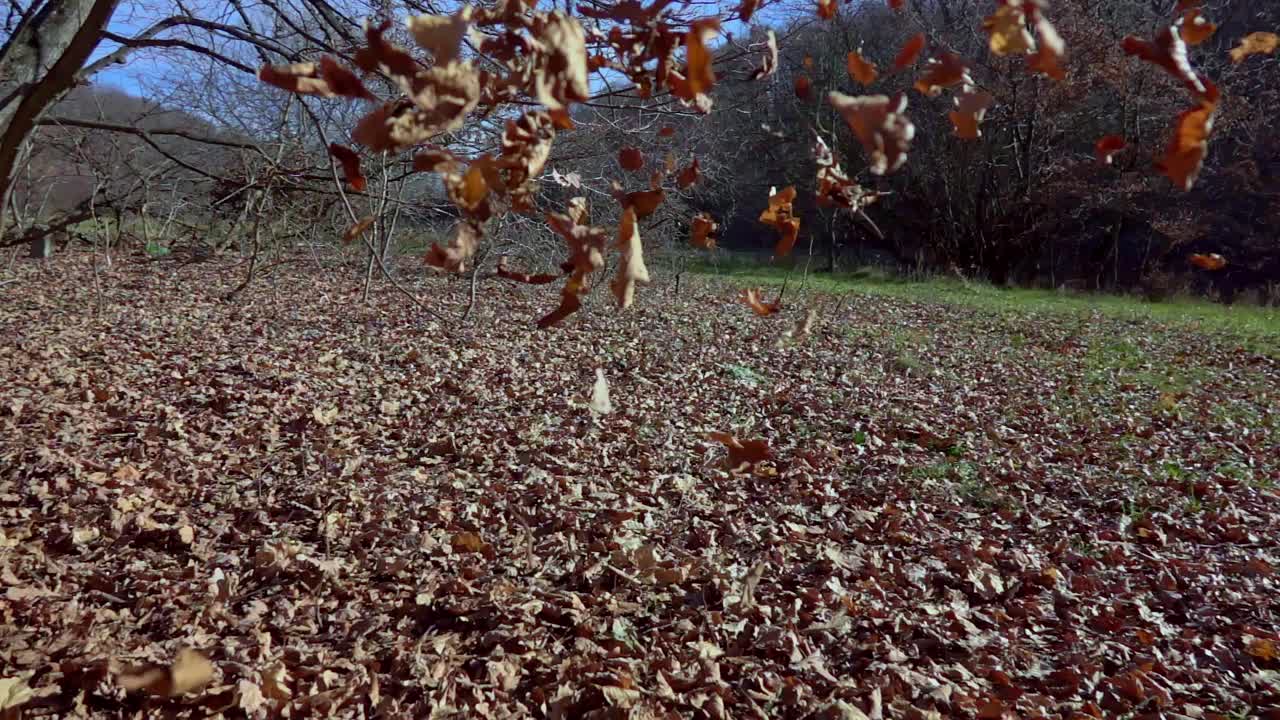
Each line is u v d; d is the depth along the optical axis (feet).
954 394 29.58
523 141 3.64
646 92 4.32
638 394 27.48
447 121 3.19
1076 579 15.05
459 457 20.70
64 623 12.28
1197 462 21.72
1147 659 12.41
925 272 79.05
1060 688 11.83
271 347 31.76
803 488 19.40
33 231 11.28
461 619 13.14
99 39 8.58
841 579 14.85
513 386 27.30
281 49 9.36
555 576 14.64
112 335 32.48
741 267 79.15
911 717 10.94
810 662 12.15
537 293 46.88
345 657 12.07
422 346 32.96
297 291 44.78
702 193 50.60
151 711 10.65
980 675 12.15
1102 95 64.49
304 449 20.52
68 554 14.65
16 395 23.08
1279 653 12.36
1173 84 56.44
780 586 14.52
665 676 11.80
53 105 8.77
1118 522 17.66
